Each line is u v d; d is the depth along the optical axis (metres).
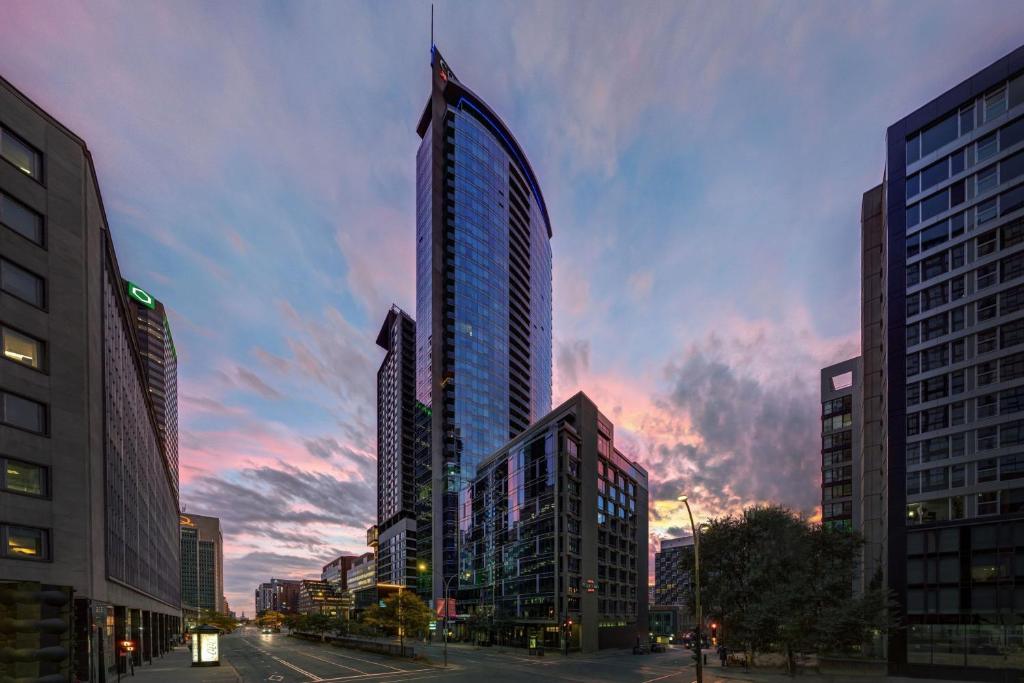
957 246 49.00
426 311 149.12
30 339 28.70
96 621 33.28
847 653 46.62
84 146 32.88
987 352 45.94
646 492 123.50
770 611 38.16
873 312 72.00
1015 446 43.28
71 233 31.41
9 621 22.69
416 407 151.50
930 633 44.66
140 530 56.09
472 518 114.38
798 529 43.47
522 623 84.12
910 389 50.41
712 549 43.78
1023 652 40.09
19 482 27.20
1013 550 41.97
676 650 87.81
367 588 171.62
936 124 51.66
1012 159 46.19
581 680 38.28
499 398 148.88
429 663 53.00
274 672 43.97
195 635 49.75
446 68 165.50
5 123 28.59
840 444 92.12
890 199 54.38
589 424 87.19
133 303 180.62
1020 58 46.31
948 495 46.28
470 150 159.50
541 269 191.00
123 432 45.97
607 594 88.88
